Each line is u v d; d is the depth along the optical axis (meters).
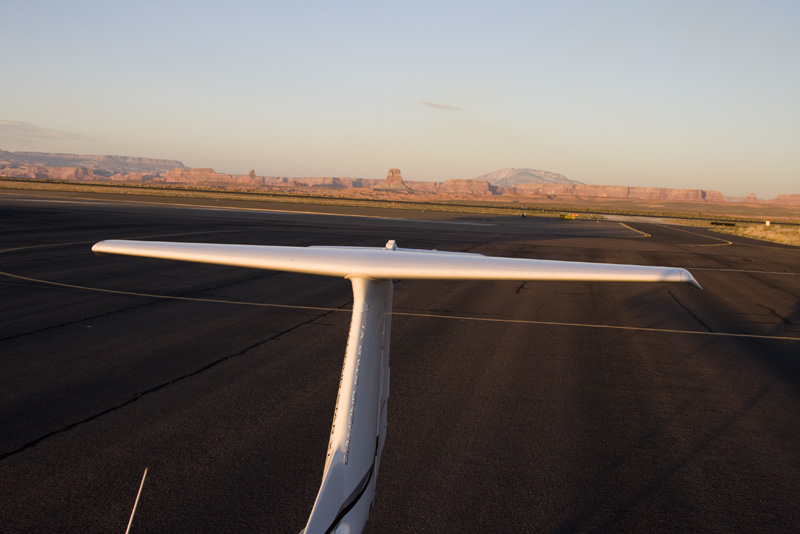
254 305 15.74
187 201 84.00
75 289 16.94
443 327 13.85
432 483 6.22
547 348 12.17
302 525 5.32
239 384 9.19
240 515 5.46
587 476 6.50
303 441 7.14
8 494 5.71
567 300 18.22
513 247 35.38
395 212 84.06
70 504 5.57
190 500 5.70
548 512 5.71
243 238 32.97
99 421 7.57
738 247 42.53
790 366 11.29
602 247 37.78
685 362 11.39
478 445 7.23
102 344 11.28
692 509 5.85
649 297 19.23
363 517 3.32
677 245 42.16
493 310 16.22
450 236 42.25
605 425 8.01
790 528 5.55
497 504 5.83
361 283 3.41
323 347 11.58
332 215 65.81
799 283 23.84
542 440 7.44
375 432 3.58
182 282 19.03
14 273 19.03
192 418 7.77
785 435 7.82
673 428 7.97
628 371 10.66
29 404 8.05
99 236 30.16
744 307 17.83
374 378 3.56
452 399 8.84
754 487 6.35
